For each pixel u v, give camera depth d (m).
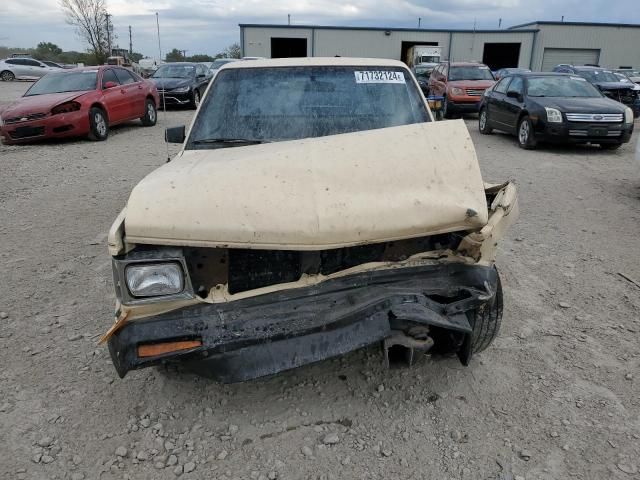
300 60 4.18
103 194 7.65
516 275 4.81
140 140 12.71
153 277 2.42
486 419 2.91
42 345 3.65
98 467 2.59
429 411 2.97
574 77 12.35
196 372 2.53
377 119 3.84
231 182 2.54
